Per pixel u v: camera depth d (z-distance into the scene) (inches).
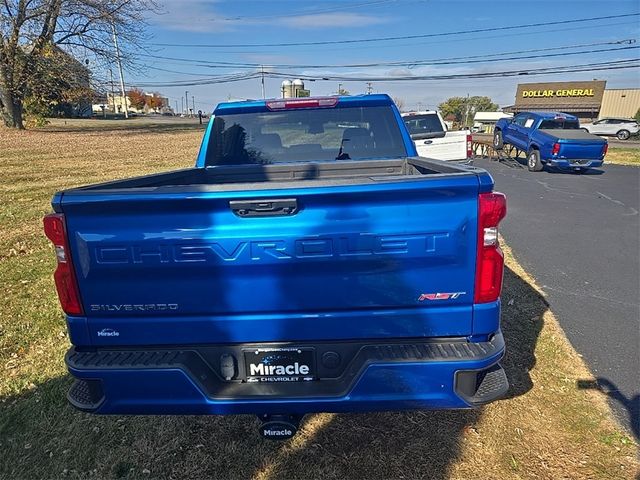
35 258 262.1
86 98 1418.6
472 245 84.2
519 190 486.9
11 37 1256.2
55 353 158.7
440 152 502.9
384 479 102.9
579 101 2361.0
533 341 160.4
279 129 161.5
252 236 83.7
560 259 253.9
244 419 123.8
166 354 91.0
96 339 90.8
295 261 84.6
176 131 1590.8
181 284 86.8
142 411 91.9
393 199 82.2
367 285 85.8
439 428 117.6
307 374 91.0
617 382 136.3
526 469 103.9
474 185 81.5
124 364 89.4
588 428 116.3
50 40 1283.2
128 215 84.2
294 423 95.0
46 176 578.6
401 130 160.9
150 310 88.5
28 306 196.4
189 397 90.3
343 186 81.0
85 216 84.9
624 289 209.3
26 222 343.6
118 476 105.8
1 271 239.0
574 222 342.0
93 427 121.3
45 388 138.2
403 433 116.4
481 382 92.9
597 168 676.1
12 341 166.7
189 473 106.4
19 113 1369.3
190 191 82.0
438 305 87.0
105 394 91.0
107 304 88.8
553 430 116.0
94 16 1268.5
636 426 117.0
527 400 127.9
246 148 162.6
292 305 87.3
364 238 83.4
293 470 106.3
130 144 1070.4
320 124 160.9
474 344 89.0
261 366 90.9
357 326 87.8
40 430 120.6
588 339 162.6
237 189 81.3
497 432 115.4
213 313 88.6
